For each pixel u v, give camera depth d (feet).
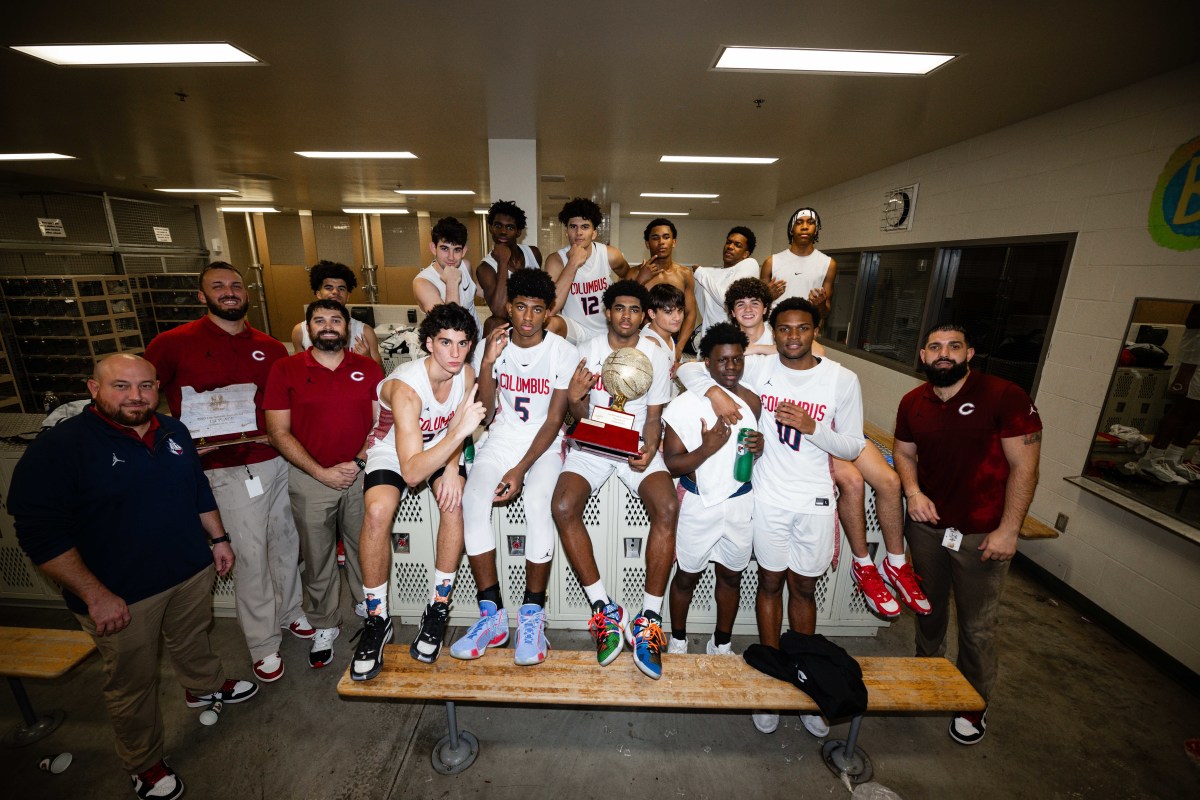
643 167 18.63
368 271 32.96
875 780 6.40
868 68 8.84
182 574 6.00
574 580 8.59
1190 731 7.13
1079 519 9.72
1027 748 6.86
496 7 6.84
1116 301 9.20
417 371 6.07
